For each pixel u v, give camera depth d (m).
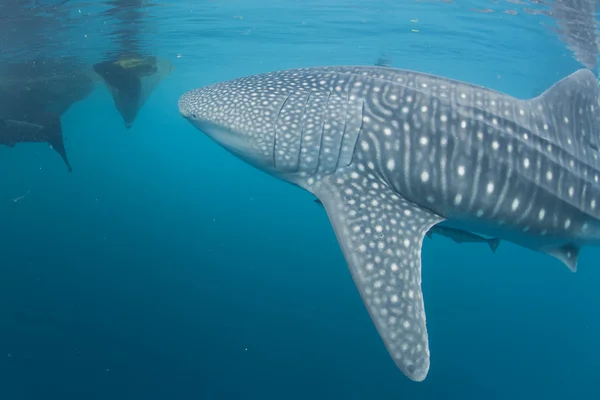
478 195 3.91
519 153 3.96
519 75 20.22
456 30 13.36
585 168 4.27
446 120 3.88
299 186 4.11
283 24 13.41
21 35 12.63
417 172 3.83
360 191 3.77
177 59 19.77
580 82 4.30
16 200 33.06
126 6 11.01
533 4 10.42
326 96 4.02
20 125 12.30
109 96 30.09
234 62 20.89
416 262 3.46
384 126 3.85
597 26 11.51
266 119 4.03
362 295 3.21
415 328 3.08
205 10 11.74
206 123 4.27
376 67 4.32
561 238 4.38
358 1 11.05
